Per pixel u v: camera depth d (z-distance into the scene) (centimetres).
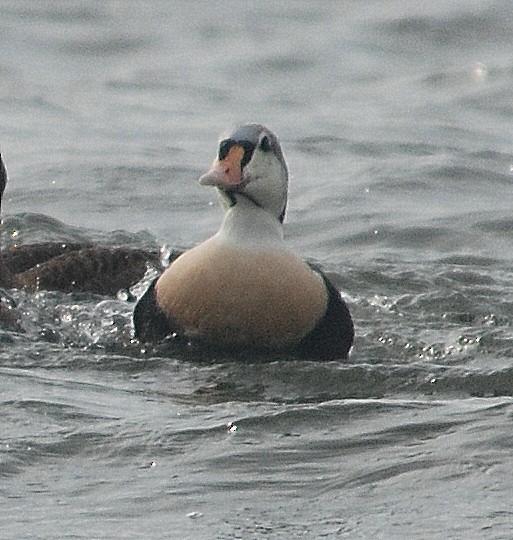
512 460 938
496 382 1155
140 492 902
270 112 2417
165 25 3148
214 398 1102
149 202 1866
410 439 981
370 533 849
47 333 1280
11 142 2166
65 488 908
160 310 1259
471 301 1434
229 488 909
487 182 1948
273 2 3306
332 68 2766
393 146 2134
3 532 846
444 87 2586
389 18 3058
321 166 2022
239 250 1241
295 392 1134
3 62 2831
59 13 3244
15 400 1063
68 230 1695
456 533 845
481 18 3022
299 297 1234
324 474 929
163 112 2417
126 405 1069
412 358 1262
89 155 2072
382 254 1630
